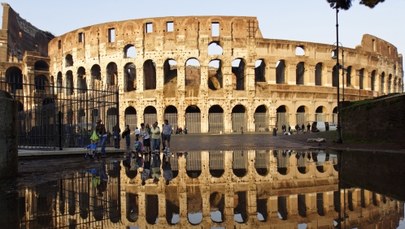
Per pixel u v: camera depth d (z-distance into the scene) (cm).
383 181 1292
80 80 7938
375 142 2959
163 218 855
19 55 9394
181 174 1661
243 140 4662
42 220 838
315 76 7969
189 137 5756
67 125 3759
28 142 3706
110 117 6162
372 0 2919
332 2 3616
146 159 2494
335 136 3972
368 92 8488
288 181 1380
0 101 1489
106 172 1767
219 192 1177
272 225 774
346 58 8138
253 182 1377
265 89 7281
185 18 7181
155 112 7325
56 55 8312
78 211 932
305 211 893
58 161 2344
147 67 7662
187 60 7194
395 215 820
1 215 891
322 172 1596
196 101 7119
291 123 7425
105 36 7519
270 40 7338
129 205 1002
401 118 2662
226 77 7175
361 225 745
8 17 8731
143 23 7275
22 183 1407
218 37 7188
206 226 776
